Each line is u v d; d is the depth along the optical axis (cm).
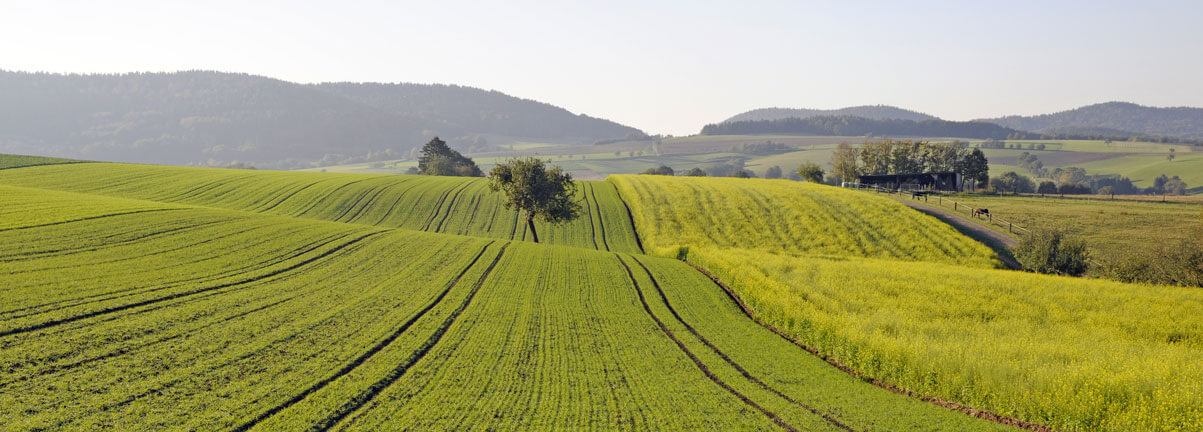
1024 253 4400
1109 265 3991
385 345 1962
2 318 1838
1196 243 3722
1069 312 2620
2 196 3931
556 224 5941
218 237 3438
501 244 4219
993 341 2056
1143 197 9138
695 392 1688
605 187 8350
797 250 4956
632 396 1642
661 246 4984
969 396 1644
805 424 1488
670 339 2220
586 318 2458
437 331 2145
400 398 1551
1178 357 1897
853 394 1719
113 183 6562
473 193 7375
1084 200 8469
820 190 7581
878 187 9138
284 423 1369
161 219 3678
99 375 1544
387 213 6194
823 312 2383
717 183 8531
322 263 3153
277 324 2073
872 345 1922
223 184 7025
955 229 5662
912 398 1711
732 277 3198
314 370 1697
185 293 2331
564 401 1585
